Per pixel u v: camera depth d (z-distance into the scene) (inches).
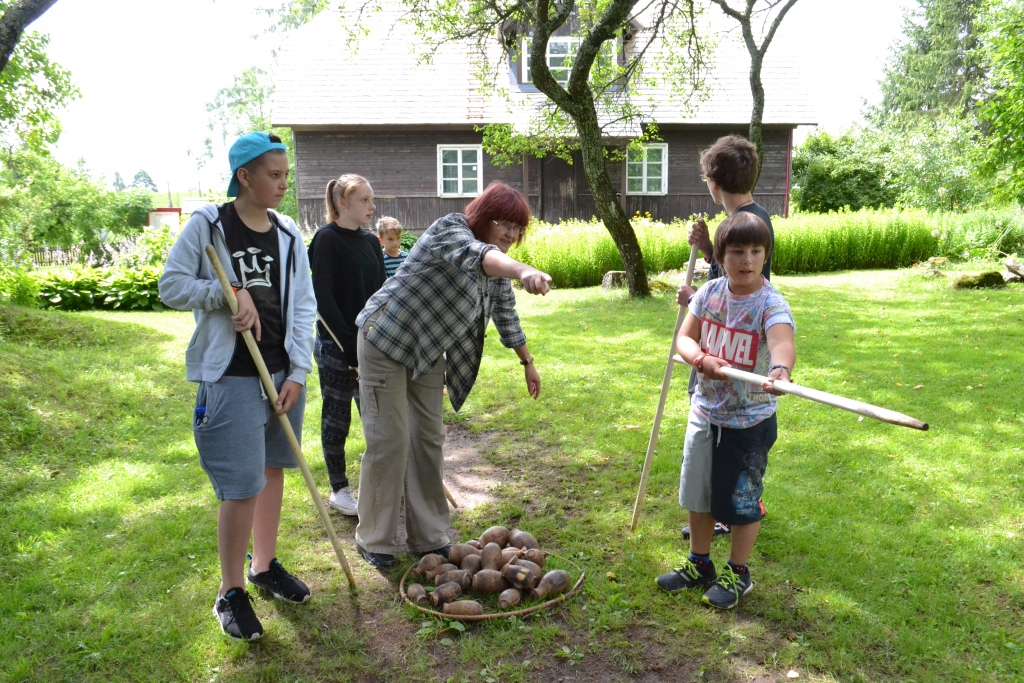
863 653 104.0
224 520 107.6
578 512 153.9
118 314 422.0
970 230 619.5
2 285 410.0
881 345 299.6
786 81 868.0
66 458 184.5
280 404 111.3
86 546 137.8
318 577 128.1
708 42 551.5
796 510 148.5
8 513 151.7
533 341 326.6
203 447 106.9
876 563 127.3
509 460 183.5
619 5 397.7
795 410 212.7
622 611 115.6
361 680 101.9
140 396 236.1
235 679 101.2
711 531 119.7
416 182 840.9
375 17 882.1
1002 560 126.4
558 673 102.5
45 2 218.8
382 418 126.3
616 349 307.0
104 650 106.3
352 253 149.4
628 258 451.2
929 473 165.8
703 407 112.9
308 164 834.8
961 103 1700.3
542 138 581.0
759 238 105.7
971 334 316.5
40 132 482.3
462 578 119.8
